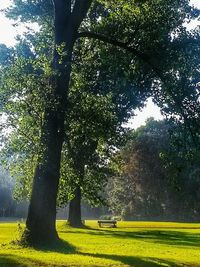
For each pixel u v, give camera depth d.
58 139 20.33
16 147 20.23
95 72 26.92
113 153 31.16
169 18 23.61
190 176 75.81
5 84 19.23
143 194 86.50
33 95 19.41
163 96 23.81
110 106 23.91
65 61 20.62
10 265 13.77
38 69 21.03
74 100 21.97
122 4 22.64
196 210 81.62
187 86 23.09
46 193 20.22
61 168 24.62
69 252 18.30
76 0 21.73
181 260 16.97
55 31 21.48
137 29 23.48
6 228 36.59
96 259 16.02
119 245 23.25
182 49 23.50
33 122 19.94
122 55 25.05
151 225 55.53
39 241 19.92
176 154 23.16
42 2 27.16
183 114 22.75
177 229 45.19
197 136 22.52
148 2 23.55
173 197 82.25
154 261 16.33
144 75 24.98
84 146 26.72
